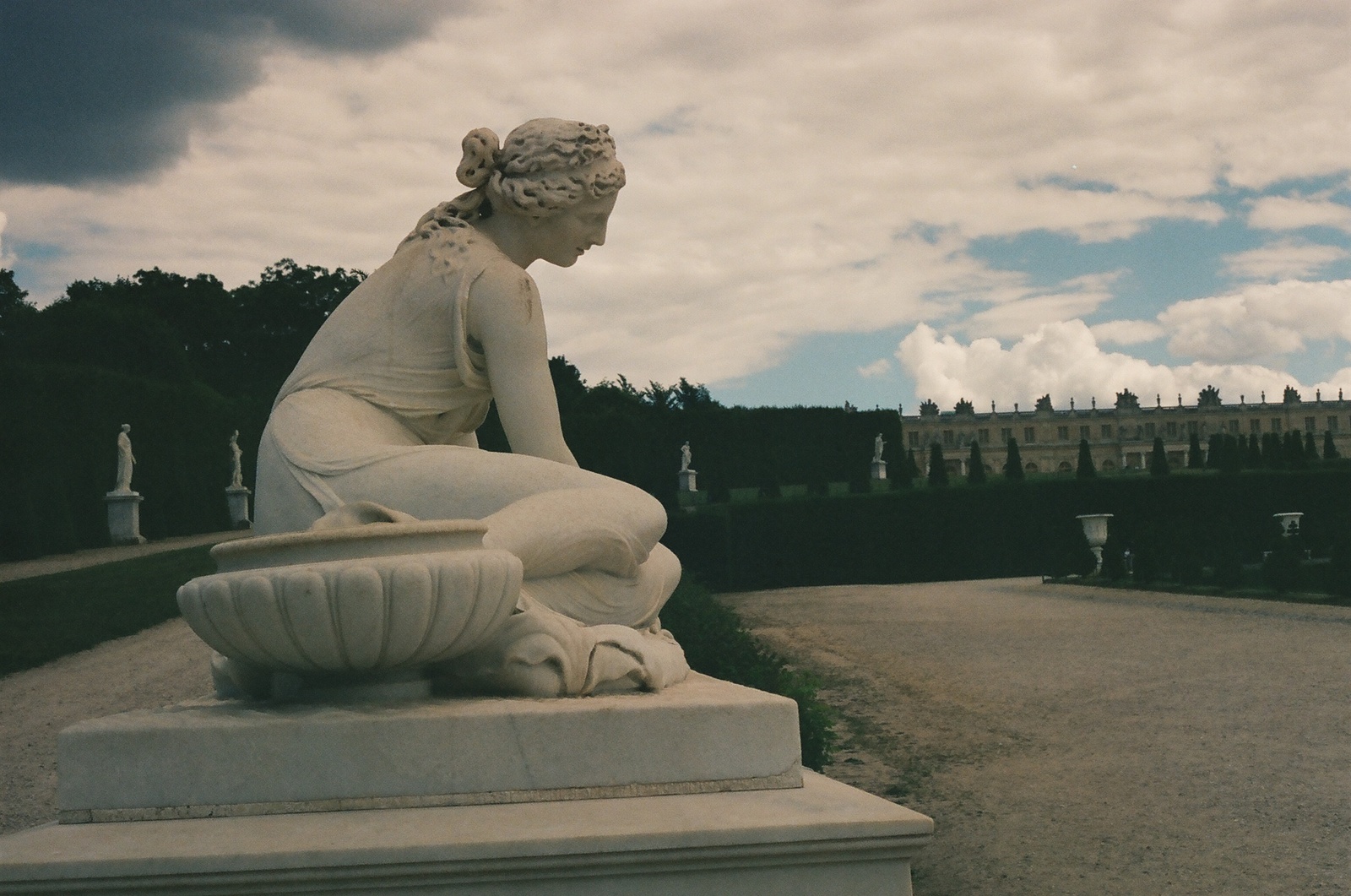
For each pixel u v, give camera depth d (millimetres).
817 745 7645
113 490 34906
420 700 2824
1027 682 12898
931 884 6074
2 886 2207
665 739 2664
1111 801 7688
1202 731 9805
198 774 2545
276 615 2539
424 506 3211
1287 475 40094
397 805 2547
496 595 2656
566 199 3641
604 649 2986
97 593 20141
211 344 60375
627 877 2352
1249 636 16047
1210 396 107938
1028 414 105250
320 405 3449
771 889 2396
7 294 53031
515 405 3473
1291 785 7910
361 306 3617
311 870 2252
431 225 3693
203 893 2252
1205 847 6594
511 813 2479
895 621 20578
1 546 29078
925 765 8969
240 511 41531
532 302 3518
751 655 9297
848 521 35188
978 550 35906
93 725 2613
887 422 58375
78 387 33344
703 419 54750
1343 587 20297
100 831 2439
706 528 33562
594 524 3225
